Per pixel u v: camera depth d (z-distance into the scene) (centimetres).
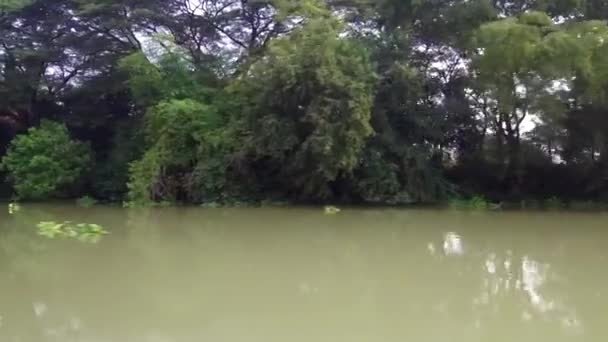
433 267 997
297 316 697
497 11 2112
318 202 2102
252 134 1994
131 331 642
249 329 645
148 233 1376
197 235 1346
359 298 783
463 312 721
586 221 1627
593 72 1841
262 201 2072
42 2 2427
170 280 882
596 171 2181
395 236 1344
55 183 2231
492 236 1345
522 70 1933
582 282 895
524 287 862
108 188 2297
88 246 1191
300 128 1955
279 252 1127
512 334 636
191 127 2078
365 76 1923
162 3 2452
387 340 611
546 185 2245
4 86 2400
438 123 2191
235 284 858
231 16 2492
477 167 2300
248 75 2069
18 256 1079
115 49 2514
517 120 2186
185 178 2080
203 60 2445
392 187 2053
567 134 2184
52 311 720
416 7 2167
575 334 635
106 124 2538
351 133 1855
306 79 1892
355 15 2333
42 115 2558
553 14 2100
